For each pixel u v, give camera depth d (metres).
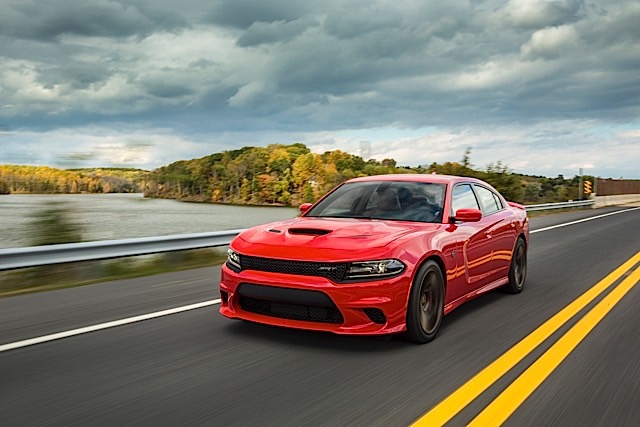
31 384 3.22
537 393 3.19
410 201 5.09
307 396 3.09
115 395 3.06
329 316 3.95
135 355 3.80
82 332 4.38
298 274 3.96
